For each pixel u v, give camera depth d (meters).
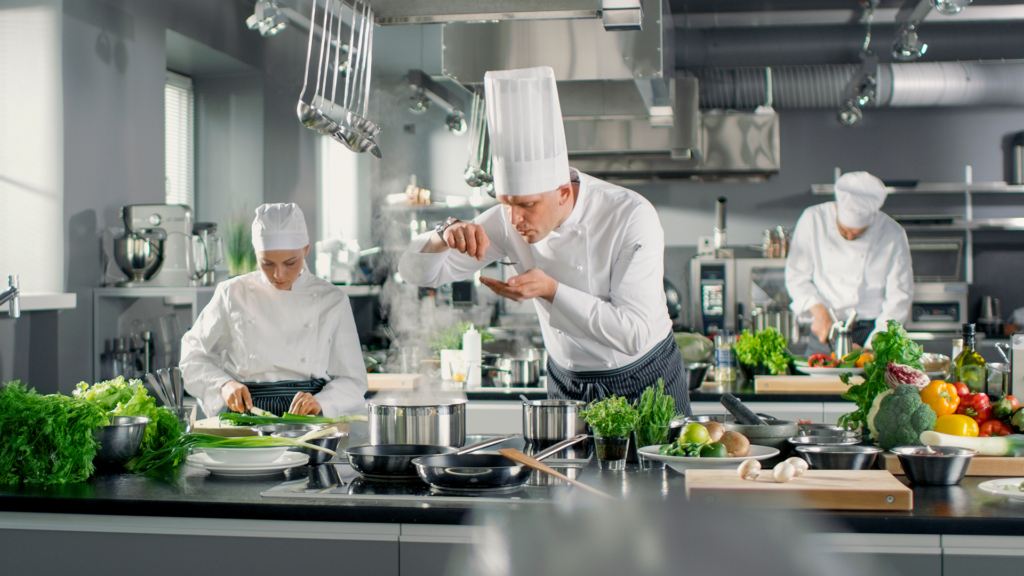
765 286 5.91
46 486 1.44
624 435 1.61
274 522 1.32
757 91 5.78
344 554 1.31
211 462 1.54
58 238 3.38
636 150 4.95
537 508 0.34
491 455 1.43
